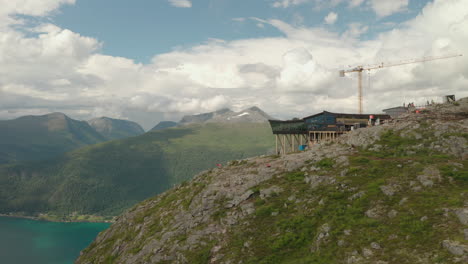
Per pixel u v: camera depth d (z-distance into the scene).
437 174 49.38
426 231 36.78
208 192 70.00
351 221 44.06
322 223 46.69
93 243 101.00
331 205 49.81
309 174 64.12
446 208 39.16
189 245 54.28
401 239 37.12
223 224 56.66
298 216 50.06
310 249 42.62
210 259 48.72
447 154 60.09
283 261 42.28
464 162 53.88
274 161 82.19
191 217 64.25
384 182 51.19
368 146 72.56
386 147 69.12
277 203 56.75
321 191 55.44
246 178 72.12
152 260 55.78
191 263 49.41
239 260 45.25
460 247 31.70
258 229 51.25
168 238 60.50
